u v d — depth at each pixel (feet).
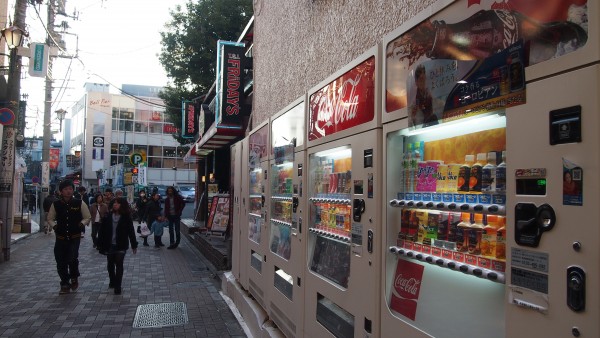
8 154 36.70
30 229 58.08
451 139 7.97
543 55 5.56
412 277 8.54
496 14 6.33
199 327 19.24
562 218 5.19
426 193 8.30
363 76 10.45
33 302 23.02
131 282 28.22
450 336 7.41
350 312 10.45
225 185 58.23
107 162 169.48
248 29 34.27
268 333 16.35
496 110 6.26
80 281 28.40
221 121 35.27
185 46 60.18
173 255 40.16
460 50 7.03
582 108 5.05
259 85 25.31
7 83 39.47
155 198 47.29
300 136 14.99
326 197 12.96
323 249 13.04
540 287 5.42
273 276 17.17
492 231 6.79
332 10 14.11
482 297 7.08
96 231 42.93
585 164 4.98
